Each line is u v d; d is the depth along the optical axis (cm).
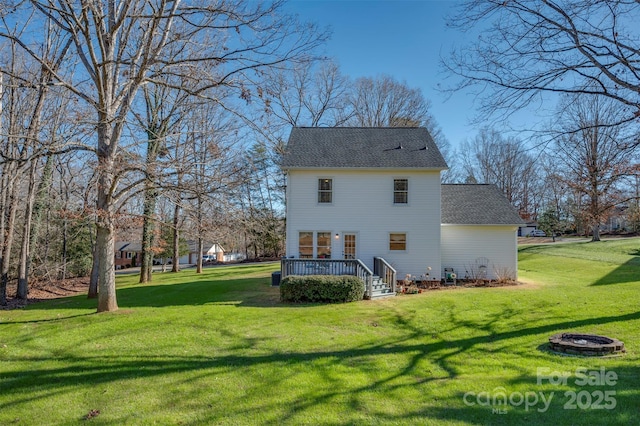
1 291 1566
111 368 683
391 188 1856
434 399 520
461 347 786
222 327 988
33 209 1961
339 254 1838
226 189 1162
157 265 4956
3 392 583
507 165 4803
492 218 1916
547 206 4509
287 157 1884
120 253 5119
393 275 1555
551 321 984
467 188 2248
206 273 2750
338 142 2038
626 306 1105
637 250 2603
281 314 1155
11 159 996
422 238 1839
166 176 1097
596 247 2950
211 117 1794
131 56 1211
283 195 3784
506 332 900
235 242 1515
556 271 2228
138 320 1065
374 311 1197
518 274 2109
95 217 1121
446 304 1273
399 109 3778
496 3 880
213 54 1246
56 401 546
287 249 1839
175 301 1420
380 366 671
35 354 775
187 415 492
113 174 1092
